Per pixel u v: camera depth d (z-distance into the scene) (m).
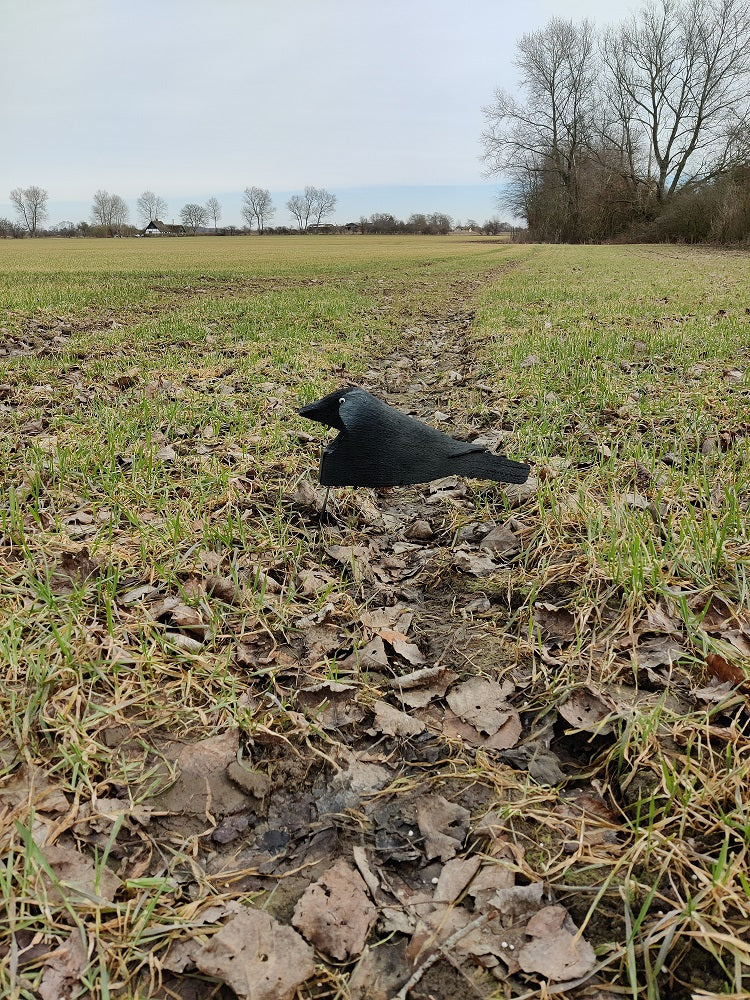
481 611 2.94
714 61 52.94
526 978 1.56
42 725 2.17
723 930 1.59
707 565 2.89
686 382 6.40
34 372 6.76
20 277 20.84
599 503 3.62
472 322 11.94
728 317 10.64
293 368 7.54
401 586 3.21
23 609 2.67
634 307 12.31
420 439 2.36
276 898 1.75
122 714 2.29
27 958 1.55
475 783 2.09
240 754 2.17
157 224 130.38
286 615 2.86
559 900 1.73
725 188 46.25
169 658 2.54
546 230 68.75
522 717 2.35
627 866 1.78
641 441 4.60
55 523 3.39
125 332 9.66
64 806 1.92
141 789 2.03
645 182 59.19
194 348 8.59
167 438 4.87
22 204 128.38
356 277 22.88
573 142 64.56
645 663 2.45
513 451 4.63
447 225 123.69
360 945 1.62
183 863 1.83
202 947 1.60
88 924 1.62
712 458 4.29
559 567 3.08
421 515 4.03
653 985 1.49
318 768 2.16
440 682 2.51
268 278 21.86
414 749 2.24
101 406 5.51
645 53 55.12
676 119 56.19
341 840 1.92
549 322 10.79
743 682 2.24
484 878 1.77
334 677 2.50
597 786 2.05
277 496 4.02
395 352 9.62
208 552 3.23
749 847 1.74
